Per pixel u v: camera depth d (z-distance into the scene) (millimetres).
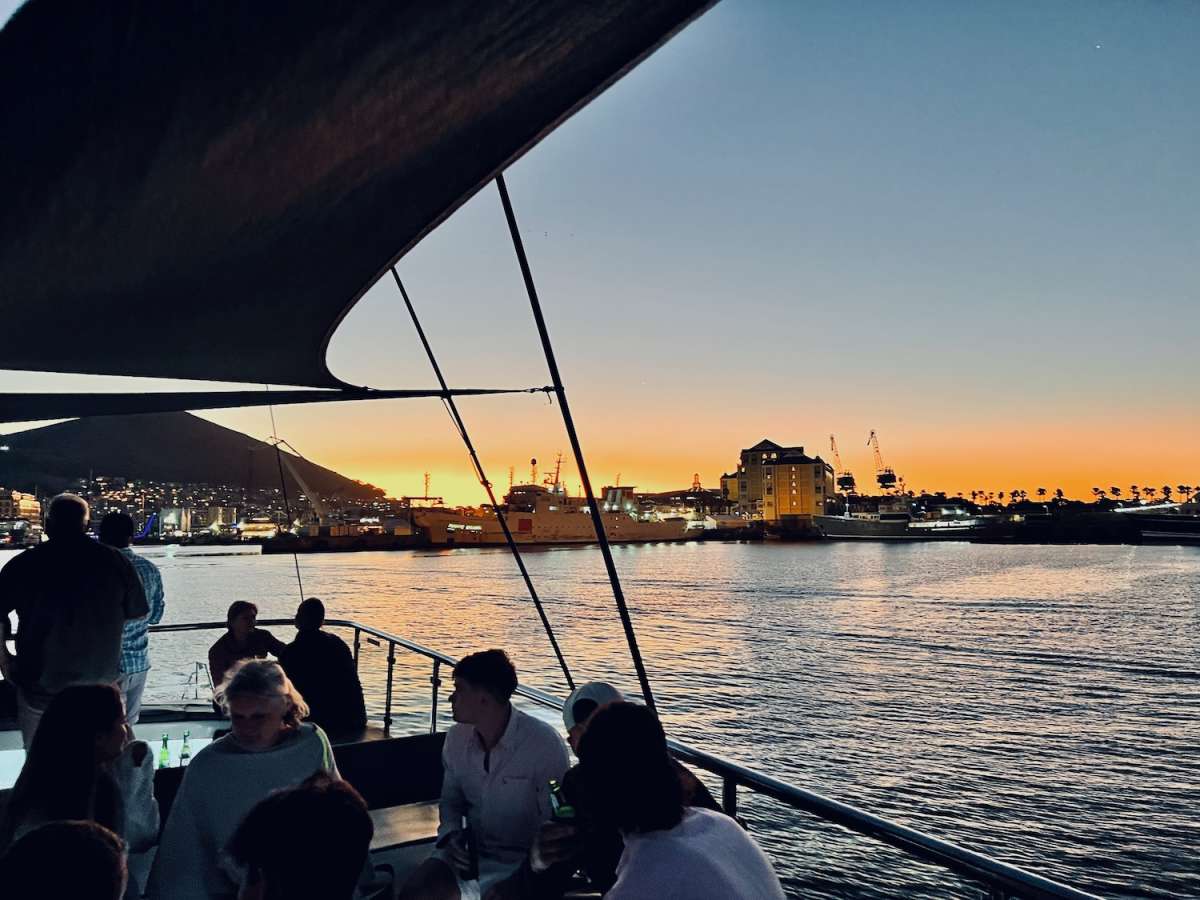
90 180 2229
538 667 51312
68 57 1602
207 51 1793
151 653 45000
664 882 1931
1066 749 33500
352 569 164500
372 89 2234
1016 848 23406
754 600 98750
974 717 38906
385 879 3418
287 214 2977
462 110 2453
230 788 2730
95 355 4449
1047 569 158500
